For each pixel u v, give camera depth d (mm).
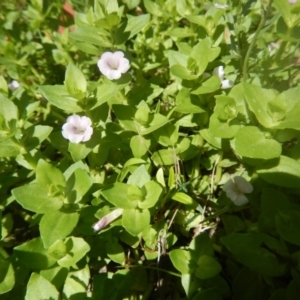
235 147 191
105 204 210
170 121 238
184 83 229
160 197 213
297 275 177
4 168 252
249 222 214
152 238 214
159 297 215
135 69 307
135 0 326
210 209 234
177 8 294
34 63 335
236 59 255
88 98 219
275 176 197
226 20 262
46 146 278
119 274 199
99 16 259
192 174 243
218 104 204
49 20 345
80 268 205
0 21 337
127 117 229
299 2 243
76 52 330
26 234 250
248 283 190
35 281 184
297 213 182
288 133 205
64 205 195
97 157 236
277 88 255
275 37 291
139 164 227
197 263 193
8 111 224
